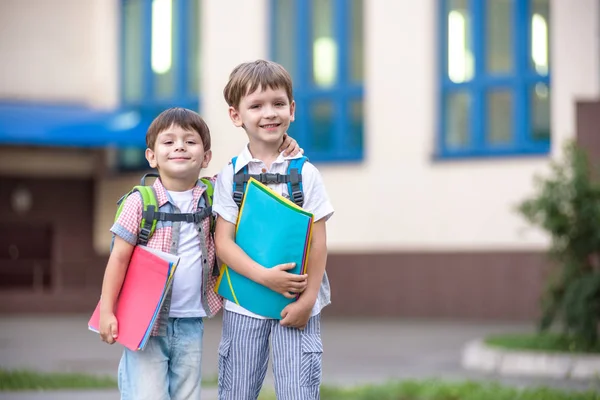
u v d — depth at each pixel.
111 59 30.25
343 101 26.42
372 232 25.56
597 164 17.05
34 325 25.39
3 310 29.17
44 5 30.50
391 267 25.28
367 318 25.42
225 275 6.72
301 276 6.50
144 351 6.71
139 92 29.89
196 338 6.85
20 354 18.47
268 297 6.59
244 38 27.45
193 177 6.84
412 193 25.16
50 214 30.25
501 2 24.31
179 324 6.79
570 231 16.06
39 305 29.17
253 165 6.77
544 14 23.80
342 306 25.81
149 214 6.70
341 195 26.03
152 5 29.58
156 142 6.77
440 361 17.45
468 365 16.86
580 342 15.95
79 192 30.47
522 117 23.94
